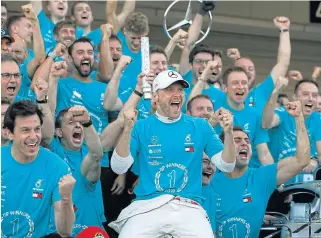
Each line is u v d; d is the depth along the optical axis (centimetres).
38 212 784
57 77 916
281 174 928
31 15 957
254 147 1070
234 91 1048
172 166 802
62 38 1036
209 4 1097
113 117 1008
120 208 950
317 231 928
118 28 1172
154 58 1012
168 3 1573
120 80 1047
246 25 1681
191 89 1084
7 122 770
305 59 1745
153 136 806
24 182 782
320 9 1747
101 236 738
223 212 926
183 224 786
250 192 928
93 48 996
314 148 1123
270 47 1712
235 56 1245
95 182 878
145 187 801
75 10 1150
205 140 814
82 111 820
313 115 1128
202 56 1084
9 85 859
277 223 966
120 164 784
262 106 1148
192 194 802
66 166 799
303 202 970
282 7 1717
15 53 977
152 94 850
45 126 853
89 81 995
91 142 836
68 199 750
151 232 784
